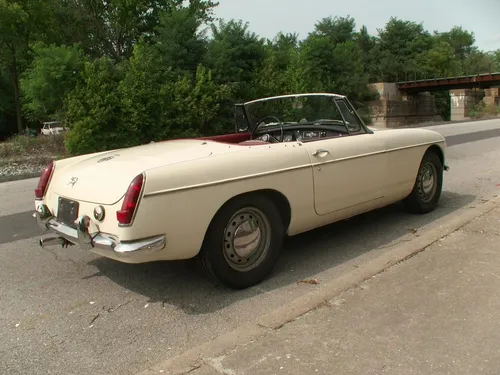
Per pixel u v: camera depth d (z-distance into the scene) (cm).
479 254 396
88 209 353
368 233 523
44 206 410
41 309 366
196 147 413
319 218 436
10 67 4169
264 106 530
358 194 467
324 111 494
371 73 6003
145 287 403
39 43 2164
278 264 442
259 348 271
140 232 322
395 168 509
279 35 3384
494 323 287
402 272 368
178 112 1981
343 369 247
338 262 441
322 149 429
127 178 344
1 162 1742
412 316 299
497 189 727
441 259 390
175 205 332
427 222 553
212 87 2073
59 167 431
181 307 360
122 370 277
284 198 401
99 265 462
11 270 456
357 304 319
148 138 1902
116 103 1767
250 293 380
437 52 6338
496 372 240
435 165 582
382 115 4925
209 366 256
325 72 3641
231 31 2475
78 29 3544
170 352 296
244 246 380
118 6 3378
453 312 302
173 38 2170
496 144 1434
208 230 357
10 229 623
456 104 6203
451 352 259
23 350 305
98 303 374
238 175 363
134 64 1891
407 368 246
